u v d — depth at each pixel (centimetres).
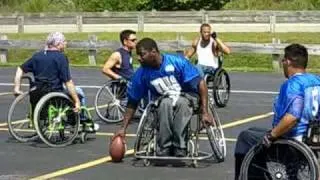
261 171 804
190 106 1001
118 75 1384
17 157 1103
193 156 1022
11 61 3131
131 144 1193
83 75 2350
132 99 1031
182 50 2641
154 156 1020
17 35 3584
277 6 4859
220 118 1470
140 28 3681
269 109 1602
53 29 3816
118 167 1030
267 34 3325
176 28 3659
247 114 1528
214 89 1578
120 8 4772
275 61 2525
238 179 827
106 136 1274
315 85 784
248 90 1938
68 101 1173
